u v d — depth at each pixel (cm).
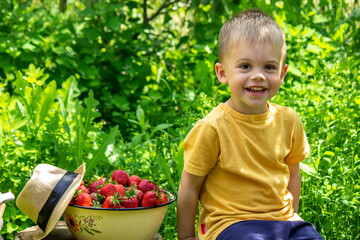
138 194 191
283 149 190
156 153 291
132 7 418
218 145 184
